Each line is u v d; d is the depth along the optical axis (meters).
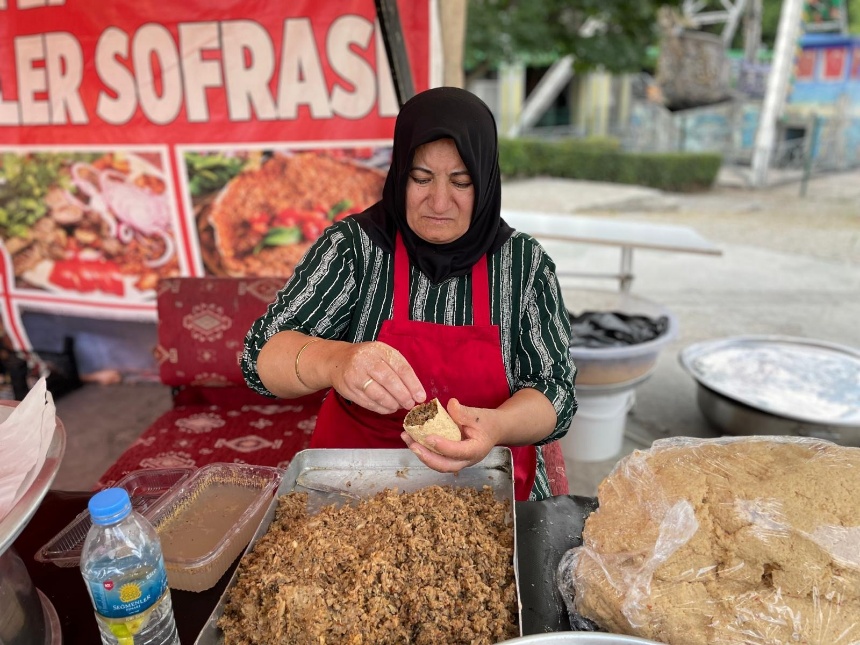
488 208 1.42
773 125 11.98
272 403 2.48
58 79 3.09
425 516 1.03
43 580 1.06
